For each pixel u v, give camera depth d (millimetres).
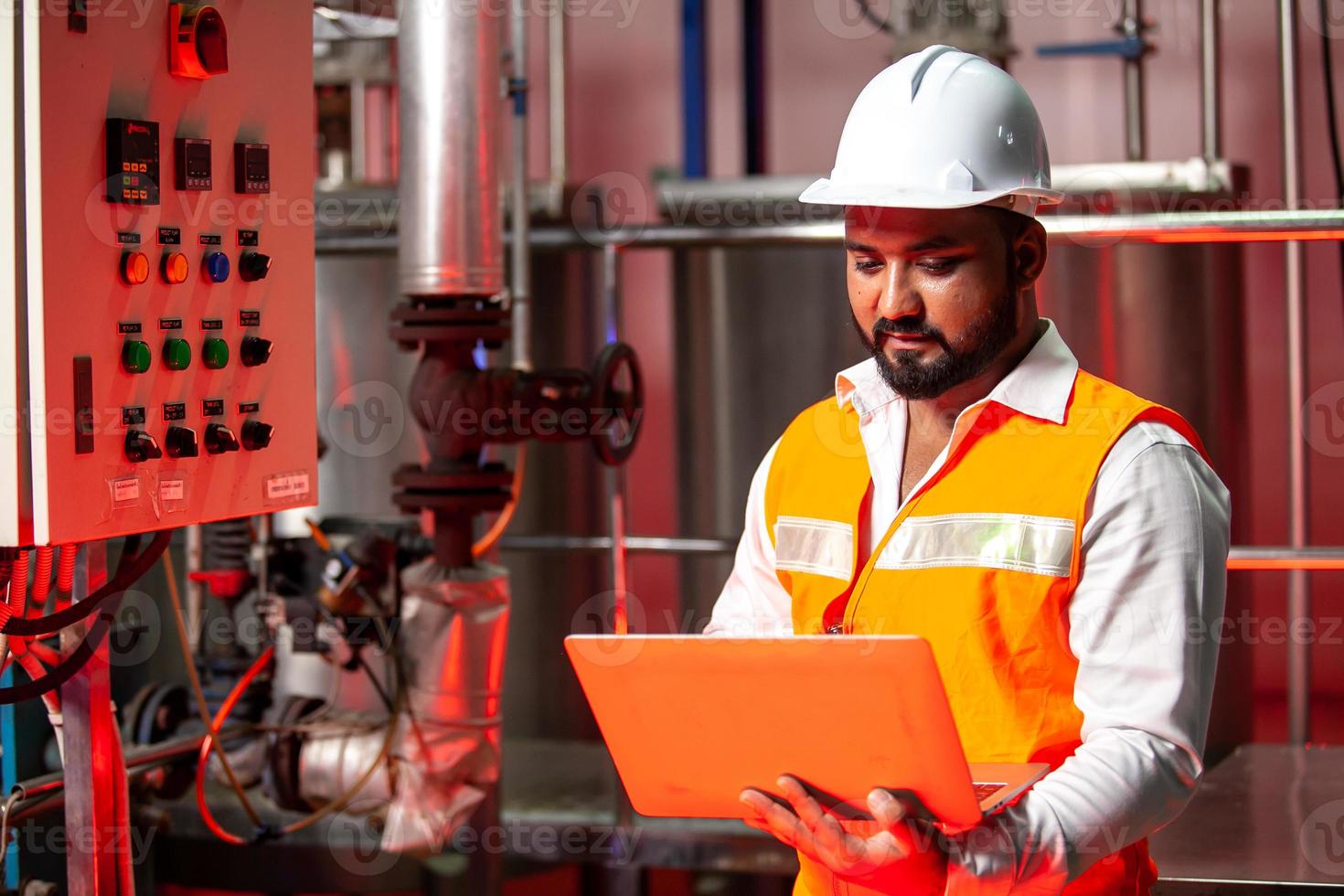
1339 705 3922
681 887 2441
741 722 1086
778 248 2533
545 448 2783
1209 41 2676
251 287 1515
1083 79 4199
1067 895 1218
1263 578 4035
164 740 2066
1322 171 4043
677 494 2719
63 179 1253
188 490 1420
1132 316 2439
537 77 4512
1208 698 1152
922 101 1255
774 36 4367
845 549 1320
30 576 1545
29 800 1633
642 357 4457
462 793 2025
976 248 1202
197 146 1422
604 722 1148
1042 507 1200
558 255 2742
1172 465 1171
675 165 4438
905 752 1037
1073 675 1214
